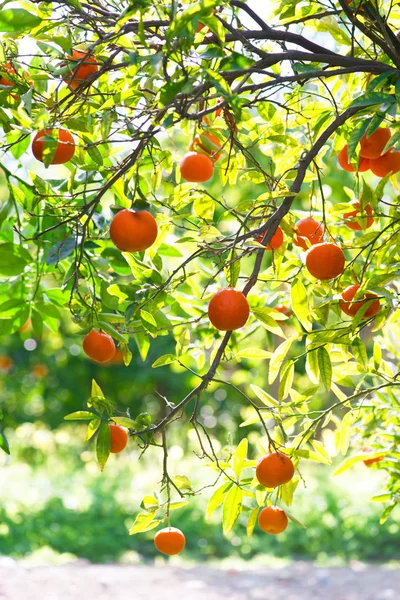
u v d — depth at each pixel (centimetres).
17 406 1032
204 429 248
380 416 304
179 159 276
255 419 263
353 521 797
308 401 263
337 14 255
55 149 235
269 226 247
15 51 245
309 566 725
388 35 248
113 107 242
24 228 320
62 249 261
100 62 250
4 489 905
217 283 308
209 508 256
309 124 278
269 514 256
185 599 580
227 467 258
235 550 790
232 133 259
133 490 916
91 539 761
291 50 242
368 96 233
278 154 286
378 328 258
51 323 316
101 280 288
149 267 273
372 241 256
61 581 617
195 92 236
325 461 258
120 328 267
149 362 939
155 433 246
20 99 243
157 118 234
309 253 248
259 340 620
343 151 268
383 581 639
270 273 284
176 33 222
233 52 229
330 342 255
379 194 259
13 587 586
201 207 272
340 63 242
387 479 301
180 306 315
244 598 588
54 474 1052
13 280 312
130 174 254
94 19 243
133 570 693
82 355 974
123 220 238
